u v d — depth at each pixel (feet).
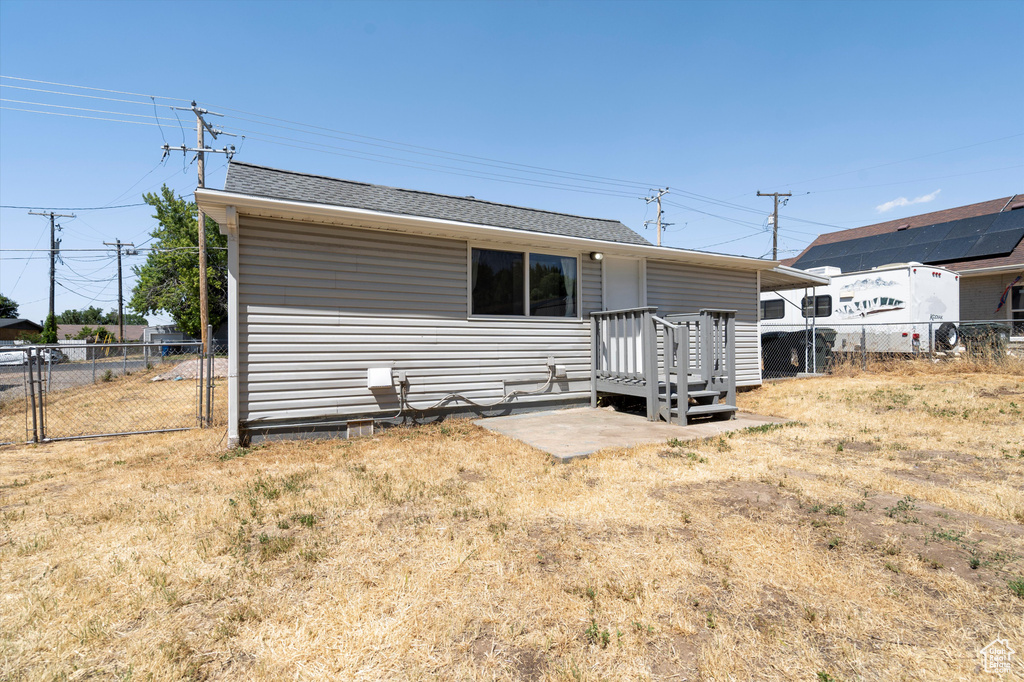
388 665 6.26
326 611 7.44
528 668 6.18
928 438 17.57
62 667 6.30
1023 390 26.03
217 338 107.96
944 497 11.58
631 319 22.95
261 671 6.18
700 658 6.28
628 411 24.68
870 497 11.79
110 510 11.71
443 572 8.54
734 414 22.29
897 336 39.01
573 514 11.06
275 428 18.62
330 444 18.25
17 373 61.05
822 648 6.45
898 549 9.09
